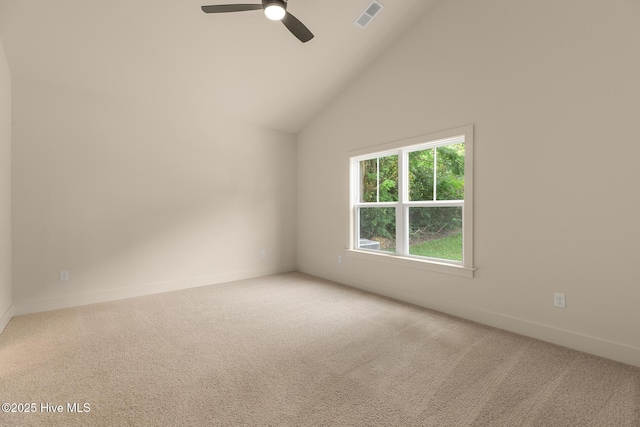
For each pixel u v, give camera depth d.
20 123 3.01
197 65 3.42
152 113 3.81
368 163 4.07
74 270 3.30
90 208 3.39
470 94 2.87
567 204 2.31
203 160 4.21
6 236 2.79
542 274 2.44
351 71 3.93
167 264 3.92
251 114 4.46
